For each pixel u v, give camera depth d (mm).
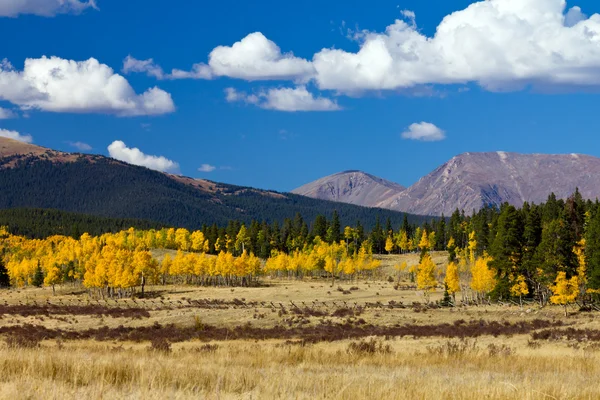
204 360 23250
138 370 16594
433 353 29719
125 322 74062
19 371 16078
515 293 83562
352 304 95188
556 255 78125
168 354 27719
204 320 73375
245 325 69562
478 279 91500
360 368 21578
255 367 21172
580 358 26938
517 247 85750
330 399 12875
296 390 13977
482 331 57594
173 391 13367
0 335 61281
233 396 13125
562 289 71438
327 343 48469
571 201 112062
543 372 20969
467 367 23141
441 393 13266
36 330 65875
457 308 84812
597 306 75375
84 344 53094
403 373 18938
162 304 100125
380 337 54531
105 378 15305
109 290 129000
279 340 55125
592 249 77500
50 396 12383
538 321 65562
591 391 14070
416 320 71375
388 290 121312
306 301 100125
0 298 126375
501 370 22203
